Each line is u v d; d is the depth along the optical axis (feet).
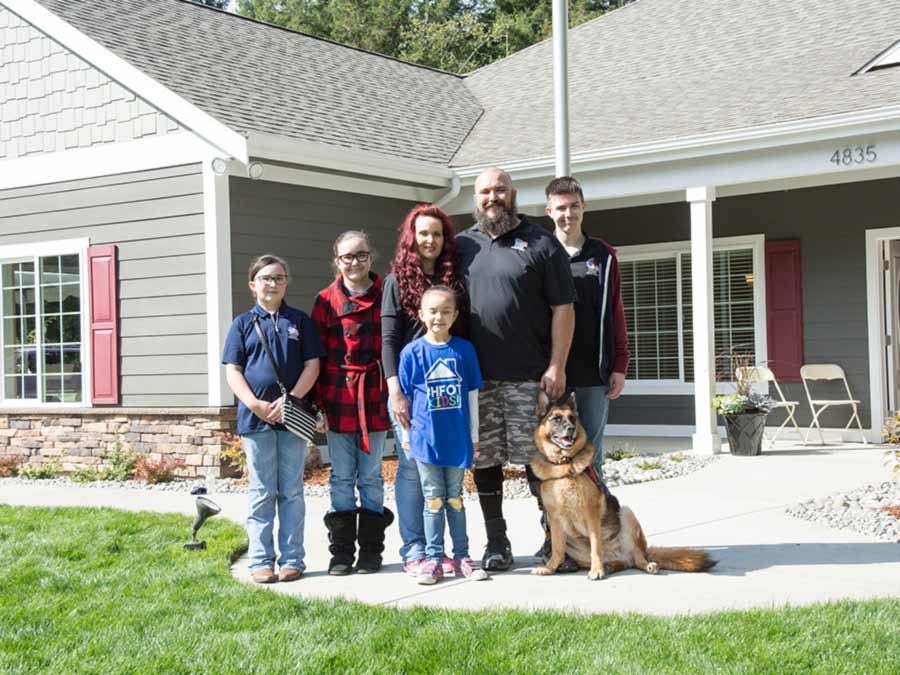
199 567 17.38
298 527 17.40
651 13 50.01
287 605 14.83
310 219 34.78
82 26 34.35
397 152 37.14
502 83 50.26
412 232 16.76
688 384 42.86
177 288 31.94
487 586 16.21
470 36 106.42
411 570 17.16
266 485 17.28
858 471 29.19
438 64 102.99
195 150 31.45
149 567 17.53
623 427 44.42
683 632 12.96
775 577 16.26
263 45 42.98
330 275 35.53
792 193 40.14
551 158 35.96
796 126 31.09
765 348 40.88
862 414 38.63
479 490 17.38
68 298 34.73
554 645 12.63
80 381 34.42
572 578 16.63
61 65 34.55
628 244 44.29
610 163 34.96
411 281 16.71
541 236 16.67
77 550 18.85
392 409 16.70
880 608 13.82
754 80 37.91
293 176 33.88
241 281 32.04
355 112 39.96
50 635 13.62
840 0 42.91
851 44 38.17
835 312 39.17
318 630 13.52
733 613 13.79
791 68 37.83
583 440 16.61
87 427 33.65
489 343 16.63
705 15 47.14
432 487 16.66
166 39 37.63
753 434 33.53
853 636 12.55
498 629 13.32
